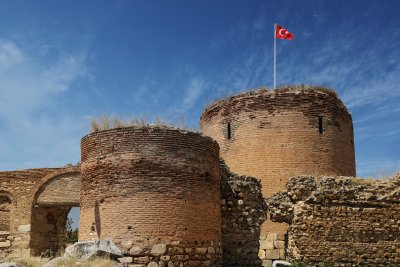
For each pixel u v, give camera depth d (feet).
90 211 68.69
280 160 98.63
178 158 68.80
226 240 78.69
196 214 68.74
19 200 104.68
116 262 62.64
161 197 66.49
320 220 76.02
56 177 104.83
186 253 66.44
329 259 74.84
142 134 68.44
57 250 106.01
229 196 80.64
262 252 91.61
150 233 65.00
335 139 102.06
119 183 67.05
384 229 76.18
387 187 77.87
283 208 79.41
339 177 78.54
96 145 70.38
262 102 102.06
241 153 101.65
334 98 104.47
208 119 111.34
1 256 101.65
